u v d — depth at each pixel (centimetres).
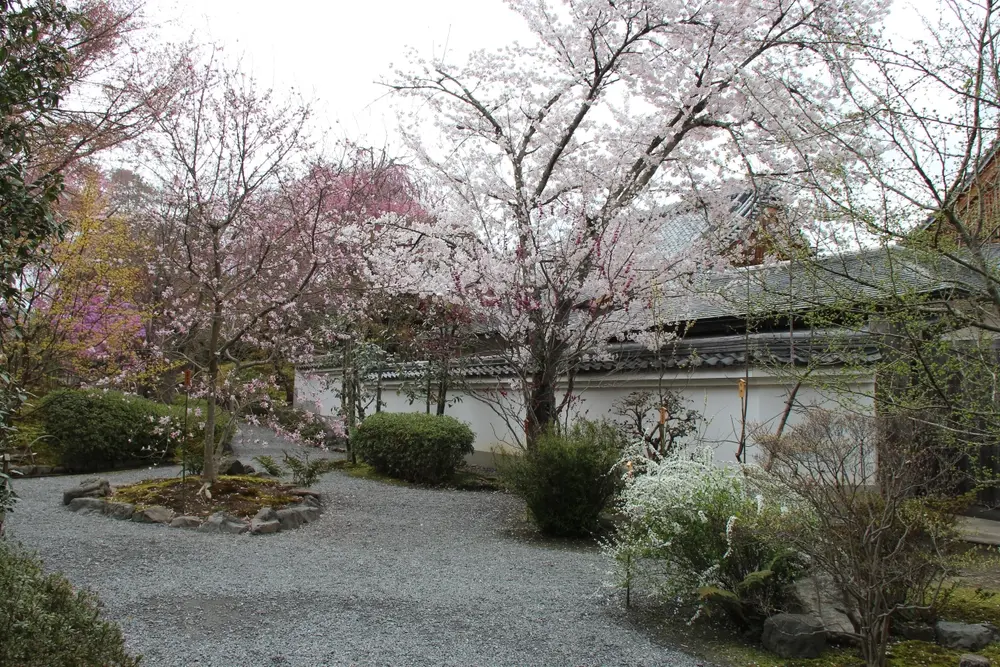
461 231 779
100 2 743
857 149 439
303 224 786
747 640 375
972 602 419
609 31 688
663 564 419
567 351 772
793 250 444
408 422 1005
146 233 1115
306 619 388
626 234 735
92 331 962
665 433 797
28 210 296
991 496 628
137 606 401
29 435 956
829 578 390
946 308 345
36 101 333
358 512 753
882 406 372
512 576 500
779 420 712
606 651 354
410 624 385
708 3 673
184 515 650
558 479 641
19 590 246
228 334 822
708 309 868
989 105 315
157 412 1040
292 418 1154
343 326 1052
